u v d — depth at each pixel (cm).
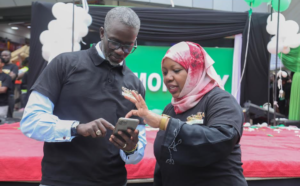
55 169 125
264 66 571
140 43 559
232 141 110
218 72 569
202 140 108
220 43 579
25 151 219
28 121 121
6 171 198
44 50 440
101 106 128
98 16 542
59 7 439
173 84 130
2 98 517
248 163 208
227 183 119
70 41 433
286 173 210
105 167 128
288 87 664
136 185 208
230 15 562
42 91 122
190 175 123
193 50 128
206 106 125
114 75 135
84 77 129
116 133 114
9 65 588
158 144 134
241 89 565
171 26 557
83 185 124
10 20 1020
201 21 558
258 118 515
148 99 544
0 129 356
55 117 122
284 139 321
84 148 126
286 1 483
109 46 127
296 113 540
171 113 141
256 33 566
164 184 136
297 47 534
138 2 891
